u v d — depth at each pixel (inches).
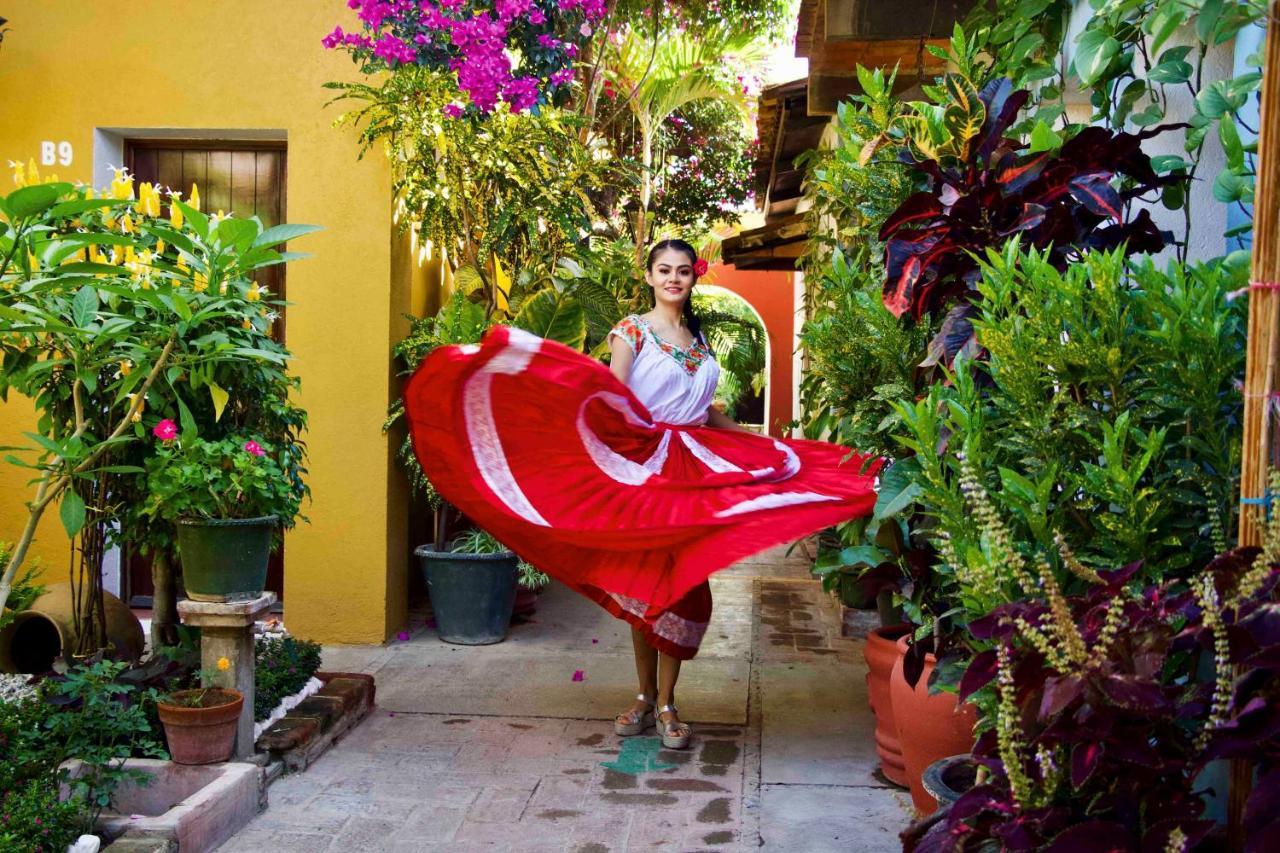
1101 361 81.0
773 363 625.6
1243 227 96.2
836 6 194.5
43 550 218.1
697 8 372.5
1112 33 114.6
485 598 220.8
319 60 215.9
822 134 341.7
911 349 126.6
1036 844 62.9
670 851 126.1
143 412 150.3
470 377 147.3
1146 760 59.6
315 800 140.3
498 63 209.6
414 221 227.9
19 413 214.5
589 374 148.0
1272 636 59.1
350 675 178.7
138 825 117.3
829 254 193.0
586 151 248.1
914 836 77.4
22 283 122.9
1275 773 55.5
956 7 191.2
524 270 238.4
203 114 217.2
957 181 111.6
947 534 84.0
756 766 154.0
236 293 144.3
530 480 153.8
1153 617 62.7
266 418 158.7
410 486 233.9
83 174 218.4
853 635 234.4
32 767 119.6
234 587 138.8
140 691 138.9
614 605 157.8
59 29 217.6
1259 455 68.3
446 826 132.7
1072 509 83.2
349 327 216.2
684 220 473.4
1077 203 109.3
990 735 70.8
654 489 153.3
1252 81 97.5
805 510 146.0
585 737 166.2
